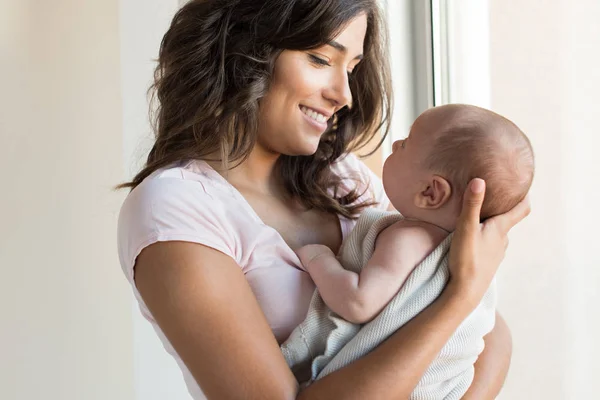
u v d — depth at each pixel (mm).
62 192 2191
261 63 1430
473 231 1225
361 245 1392
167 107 1514
